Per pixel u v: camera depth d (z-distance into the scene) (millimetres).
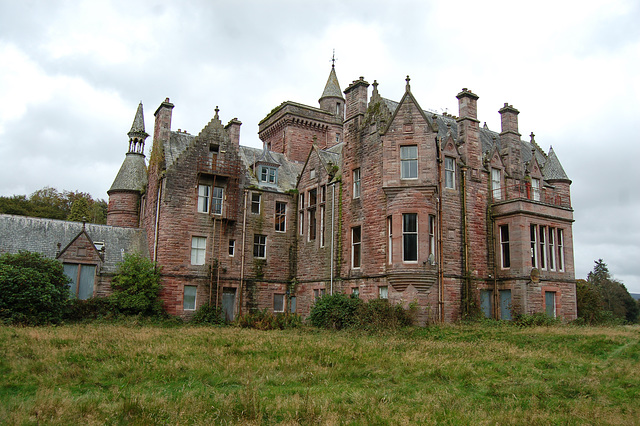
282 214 42469
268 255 41031
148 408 10836
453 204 32562
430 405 11969
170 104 40938
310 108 51156
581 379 14672
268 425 10297
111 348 19141
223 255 39062
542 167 42156
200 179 38938
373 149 33875
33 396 12102
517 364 17375
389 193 31469
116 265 36219
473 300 32125
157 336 24219
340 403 11953
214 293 38188
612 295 76938
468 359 18406
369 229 33406
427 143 31328
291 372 15672
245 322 35281
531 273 32094
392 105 37094
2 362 15695
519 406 12156
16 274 29344
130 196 46000
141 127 48562
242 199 40562
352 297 33125
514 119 37719
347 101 37156
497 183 35969
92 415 10484
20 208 66688
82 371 14875
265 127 54125
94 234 38031
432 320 29719
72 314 32219
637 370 15992
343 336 26297
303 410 11078
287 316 35438
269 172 43219
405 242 30734
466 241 32594
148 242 39312
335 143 52000
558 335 23797
